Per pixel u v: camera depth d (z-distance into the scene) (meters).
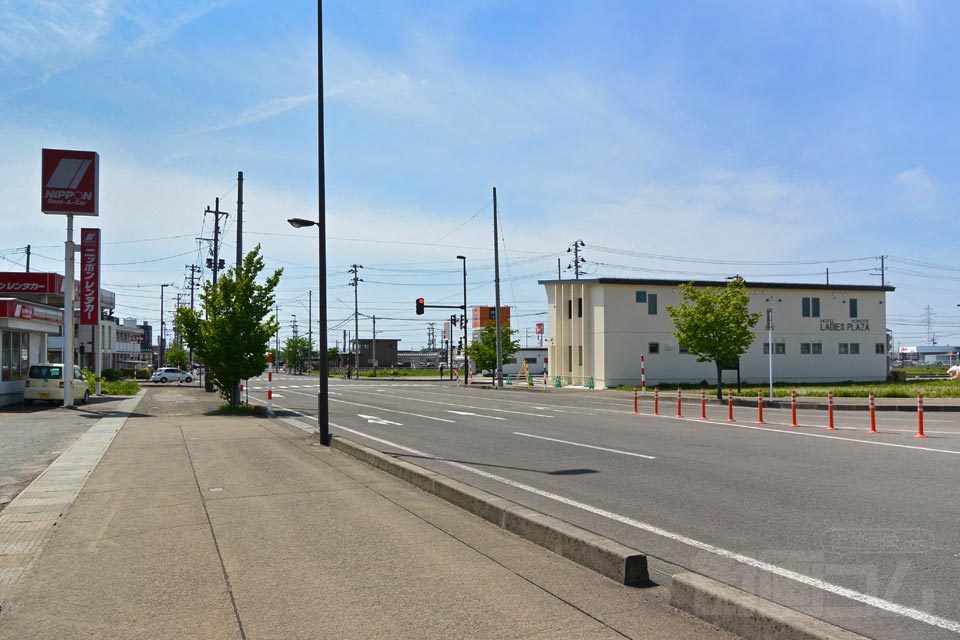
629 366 44.28
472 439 15.13
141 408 26.52
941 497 8.20
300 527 7.09
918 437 14.42
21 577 5.55
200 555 6.09
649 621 4.47
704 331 28.69
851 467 10.48
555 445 13.88
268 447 13.93
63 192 25.91
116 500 8.62
